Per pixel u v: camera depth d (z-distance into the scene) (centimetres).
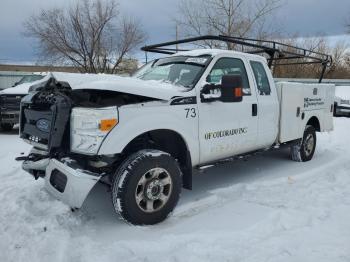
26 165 443
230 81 435
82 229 390
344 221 401
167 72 510
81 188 364
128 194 382
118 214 390
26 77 1240
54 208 431
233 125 505
